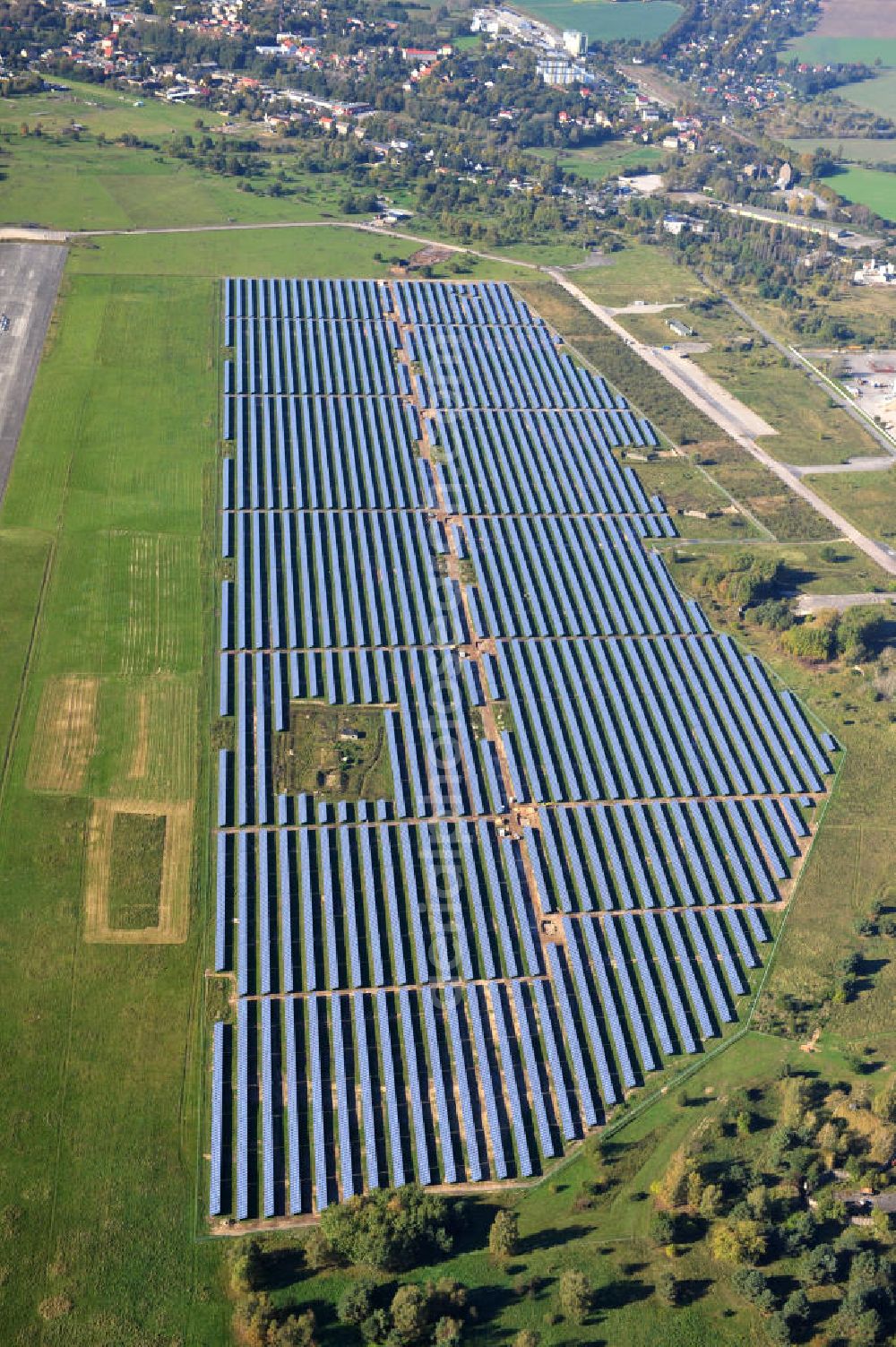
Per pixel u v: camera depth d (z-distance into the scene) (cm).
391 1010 17025
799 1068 16812
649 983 17800
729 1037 17262
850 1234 14350
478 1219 14738
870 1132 15800
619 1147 15688
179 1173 14938
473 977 17600
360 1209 14225
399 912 18350
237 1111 15575
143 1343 13262
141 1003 16800
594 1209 14925
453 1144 15600
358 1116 15725
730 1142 15788
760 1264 14288
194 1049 16312
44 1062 15950
